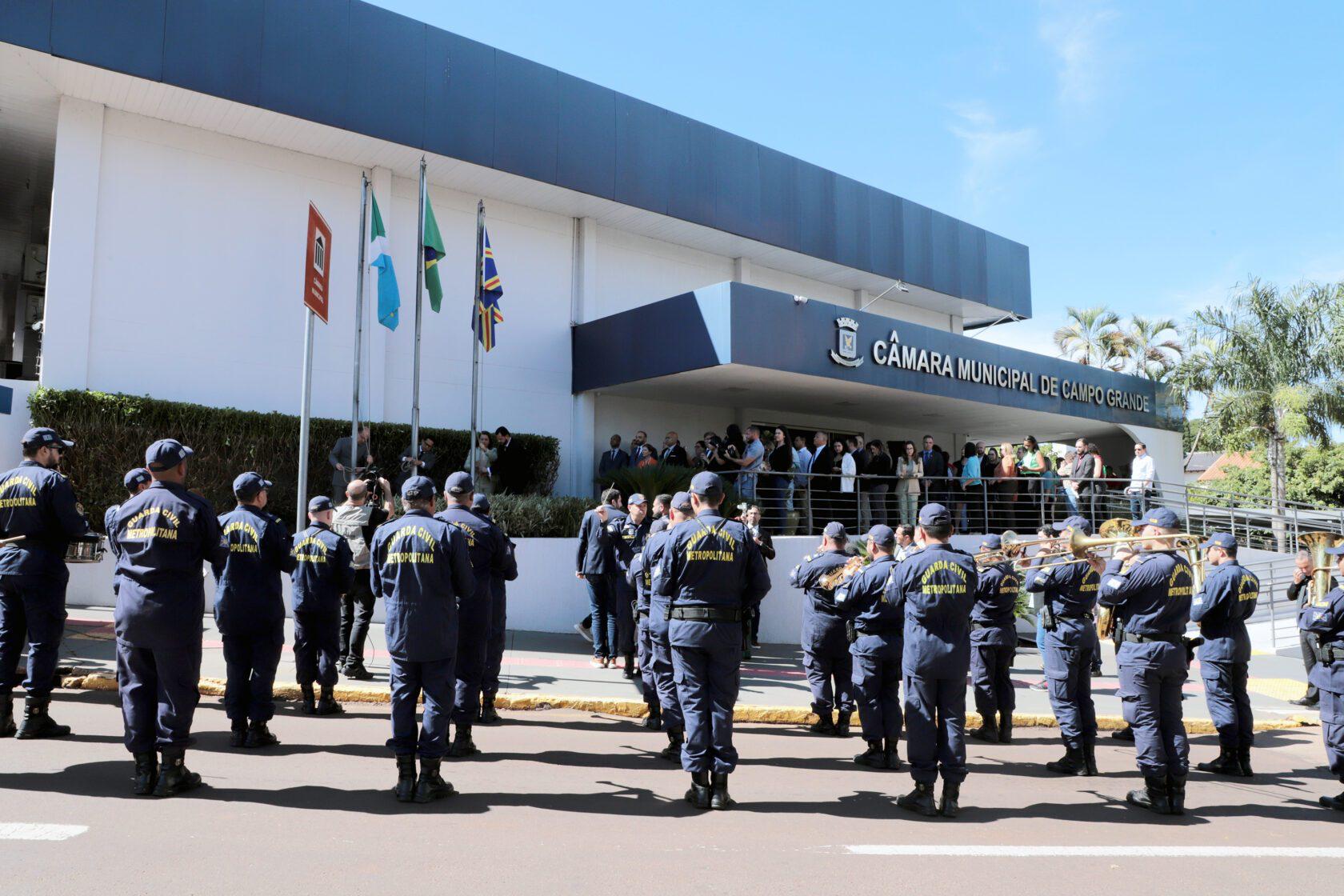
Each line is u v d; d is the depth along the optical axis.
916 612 5.45
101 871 3.75
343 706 7.74
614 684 8.90
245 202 14.53
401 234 16.02
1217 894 4.14
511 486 15.91
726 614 5.34
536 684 8.77
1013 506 16.97
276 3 13.68
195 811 4.63
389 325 13.60
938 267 22.75
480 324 14.27
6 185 16.72
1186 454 34.53
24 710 6.32
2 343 19.58
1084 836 5.10
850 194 21.06
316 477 13.78
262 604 6.13
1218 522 21.02
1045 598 7.08
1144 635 5.80
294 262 14.93
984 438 26.34
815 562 7.92
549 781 5.65
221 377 14.08
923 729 5.42
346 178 15.52
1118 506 18.28
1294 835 5.32
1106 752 7.86
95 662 8.20
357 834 4.39
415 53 14.96
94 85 12.77
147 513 4.88
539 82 16.33
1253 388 25.08
